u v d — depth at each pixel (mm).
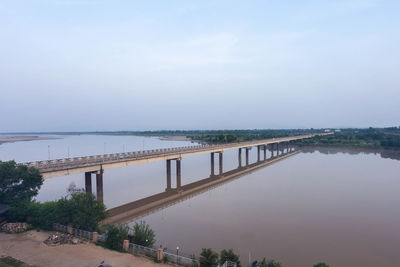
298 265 29578
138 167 111938
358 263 30141
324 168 99562
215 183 74812
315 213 47594
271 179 79812
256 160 135000
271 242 35562
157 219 44812
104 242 30547
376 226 41375
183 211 49188
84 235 32094
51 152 151500
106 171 100812
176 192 63969
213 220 44250
